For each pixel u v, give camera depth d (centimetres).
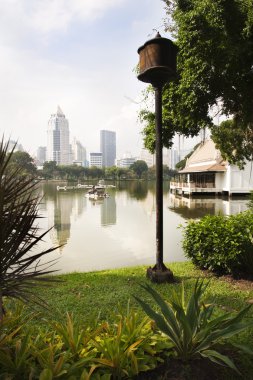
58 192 4597
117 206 2420
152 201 2845
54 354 205
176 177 5166
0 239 182
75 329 233
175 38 871
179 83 829
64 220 1648
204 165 3884
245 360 238
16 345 199
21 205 190
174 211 1989
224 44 679
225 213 1814
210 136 1181
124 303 421
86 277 565
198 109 813
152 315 234
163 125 935
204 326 234
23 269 193
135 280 537
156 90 523
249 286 484
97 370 201
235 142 1166
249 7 657
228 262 530
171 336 227
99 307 407
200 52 712
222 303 411
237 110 884
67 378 182
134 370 198
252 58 707
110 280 543
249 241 540
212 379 212
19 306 267
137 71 849
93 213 1961
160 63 491
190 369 213
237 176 3166
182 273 572
